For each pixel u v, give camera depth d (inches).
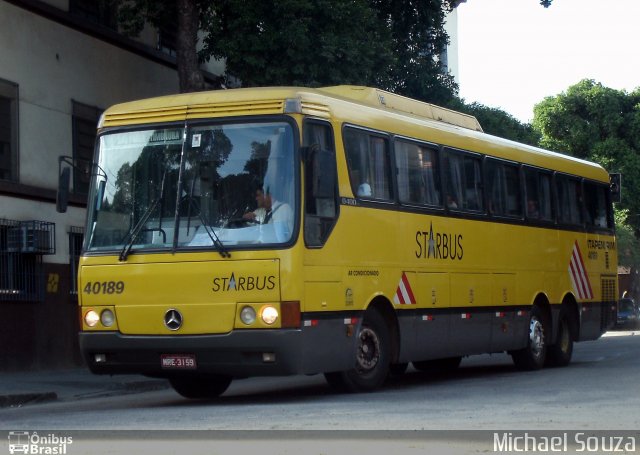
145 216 509.7
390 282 561.9
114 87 1018.1
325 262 506.9
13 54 884.0
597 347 1173.1
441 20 1143.0
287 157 496.4
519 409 440.1
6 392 681.6
